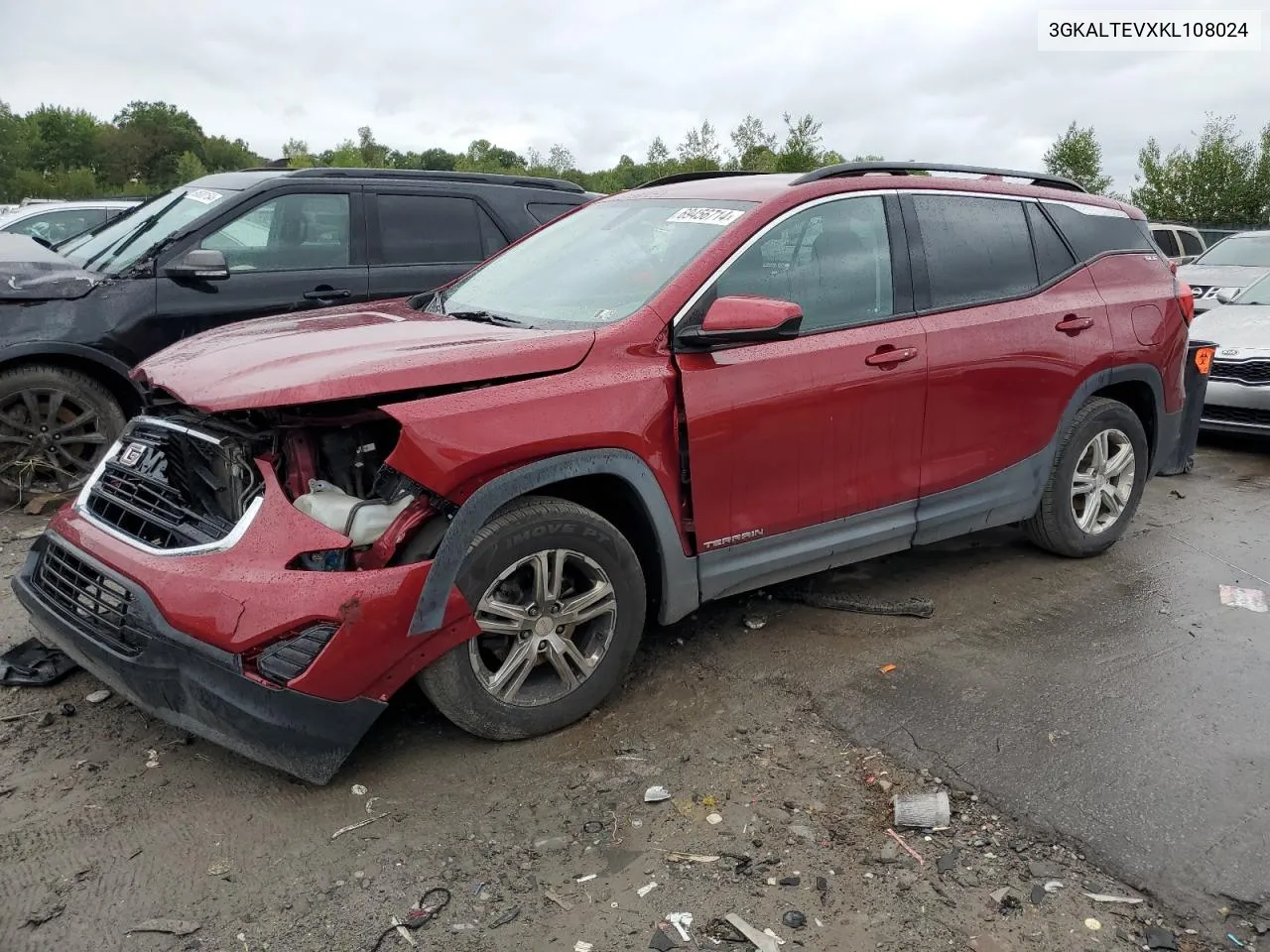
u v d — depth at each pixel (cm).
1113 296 495
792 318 333
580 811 299
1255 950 249
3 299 543
